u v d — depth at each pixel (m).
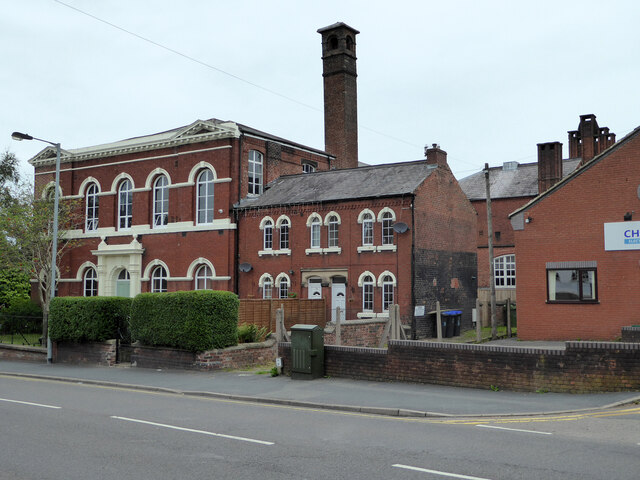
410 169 32.94
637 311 22.86
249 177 36.53
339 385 16.09
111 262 39.50
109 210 40.16
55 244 25.42
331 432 10.72
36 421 11.92
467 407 12.72
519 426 10.95
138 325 21.97
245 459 8.81
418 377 15.94
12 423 11.71
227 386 16.70
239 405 14.10
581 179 24.16
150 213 38.66
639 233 22.94
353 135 44.09
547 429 10.59
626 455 8.73
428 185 31.22
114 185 40.09
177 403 14.45
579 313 23.92
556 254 24.45
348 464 8.47
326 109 44.00
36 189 39.19
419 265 29.98
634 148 23.25
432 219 31.41
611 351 13.52
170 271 37.12
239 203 35.44
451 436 10.21
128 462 8.70
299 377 17.38
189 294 20.53
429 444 9.63
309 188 34.66
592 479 7.61
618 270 23.30
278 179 37.81
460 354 15.27
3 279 39.88
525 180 46.41
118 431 10.88
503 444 9.53
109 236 39.84
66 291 41.22
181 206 37.12
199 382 17.67
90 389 17.38
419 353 15.96
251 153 36.88
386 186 31.62
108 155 40.31
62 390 17.11
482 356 14.93
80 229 41.34
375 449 9.34
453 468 8.20
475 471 8.03
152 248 38.00
